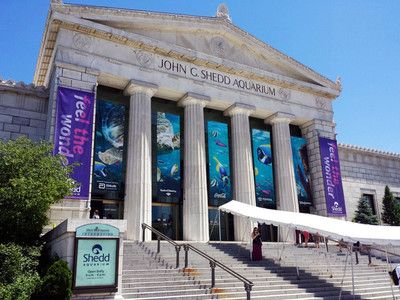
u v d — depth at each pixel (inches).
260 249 793.6
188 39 1138.0
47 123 921.5
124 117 1015.6
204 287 597.9
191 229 979.3
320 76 1350.9
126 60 1012.5
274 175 1223.5
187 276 625.0
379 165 1563.7
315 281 713.6
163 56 1075.3
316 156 1283.2
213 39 1181.7
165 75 1060.5
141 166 943.0
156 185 1013.2
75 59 935.7
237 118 1160.2
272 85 1261.1
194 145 1051.3
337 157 1305.4
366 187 1485.0
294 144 1286.9
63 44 930.7
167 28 1096.8
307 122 1328.7
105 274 490.9
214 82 1139.3
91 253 490.9
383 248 1014.4
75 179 840.3
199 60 1114.7
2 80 936.3
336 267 842.2
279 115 1228.5
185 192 1024.2
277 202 1186.0
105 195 962.1
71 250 487.5
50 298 449.7
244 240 1038.4
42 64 1064.8
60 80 898.7
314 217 769.6
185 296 551.5
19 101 956.0
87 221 501.0
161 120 1057.5
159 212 1047.6
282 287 657.6
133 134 973.8
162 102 1123.9
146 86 1010.1
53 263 482.6
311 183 1280.8
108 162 951.6
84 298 474.0
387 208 1441.9
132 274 592.1
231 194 1133.7
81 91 911.0
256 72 1210.0
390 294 719.1
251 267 731.4
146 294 539.8
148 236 893.2
